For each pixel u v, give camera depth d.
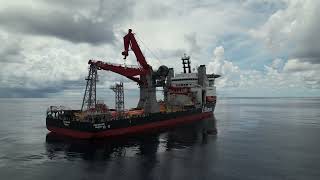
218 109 195.88
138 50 71.38
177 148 52.97
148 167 40.84
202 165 41.91
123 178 36.38
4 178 36.44
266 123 98.38
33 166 41.31
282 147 54.66
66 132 60.84
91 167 40.78
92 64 64.00
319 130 79.25
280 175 37.59
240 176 37.22
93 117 59.09
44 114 148.12
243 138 64.50
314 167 41.12
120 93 65.94
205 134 68.88
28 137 65.12
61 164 42.22
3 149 51.97
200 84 103.31
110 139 59.09
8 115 140.62
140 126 67.88
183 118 87.00
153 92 75.00
